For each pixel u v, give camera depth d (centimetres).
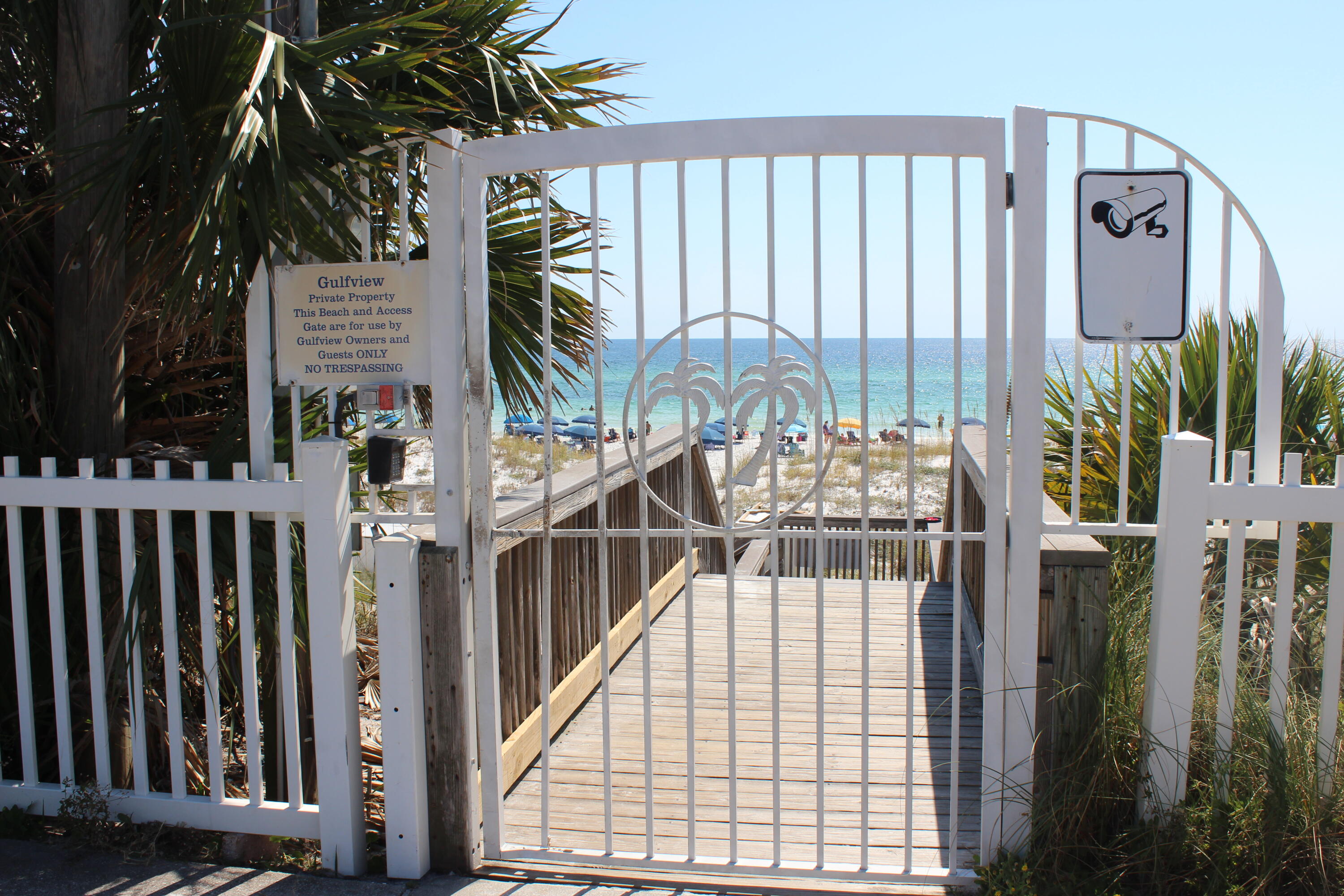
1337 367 427
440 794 272
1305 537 368
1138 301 243
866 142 247
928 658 488
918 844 300
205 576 268
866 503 253
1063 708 255
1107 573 251
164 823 279
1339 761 244
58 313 286
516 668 364
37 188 305
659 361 4181
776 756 265
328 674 264
